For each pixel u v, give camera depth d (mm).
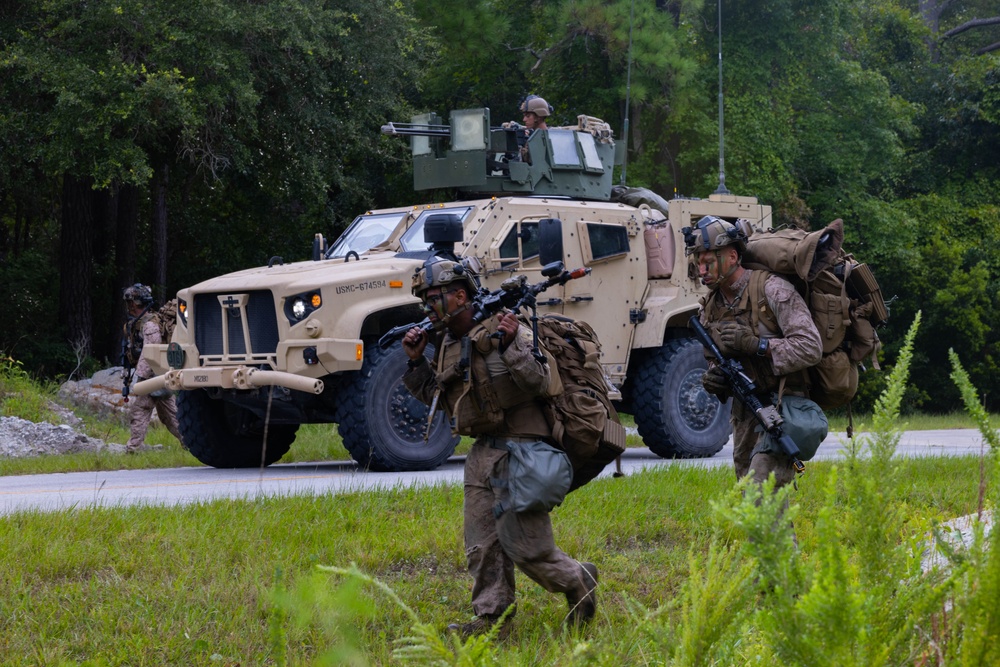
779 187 45719
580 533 11188
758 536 3480
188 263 49469
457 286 7727
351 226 21312
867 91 49406
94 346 46000
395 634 7785
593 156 22906
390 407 17891
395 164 45656
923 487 13969
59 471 19141
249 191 44188
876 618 3766
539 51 44969
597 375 8148
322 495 13125
